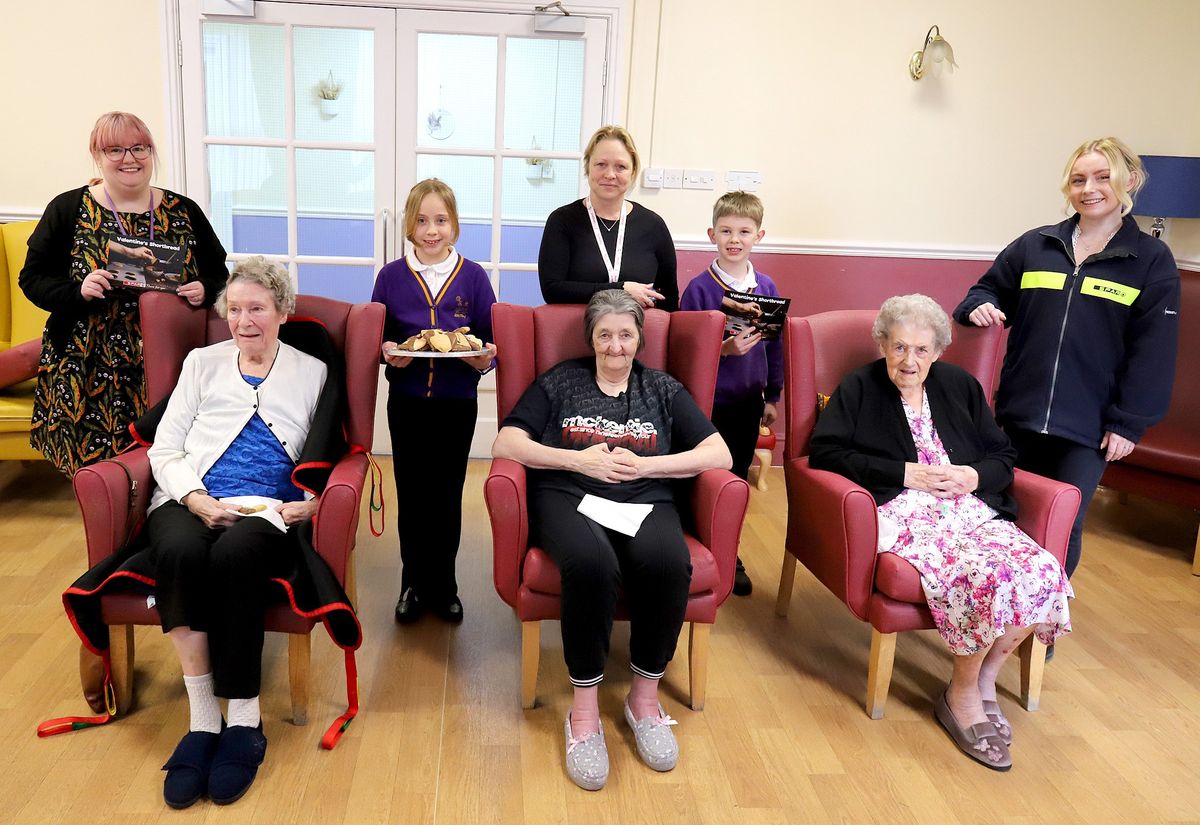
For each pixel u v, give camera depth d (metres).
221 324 2.46
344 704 2.24
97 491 2.00
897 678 2.51
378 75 3.84
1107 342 2.47
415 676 2.38
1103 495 4.16
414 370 2.47
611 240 2.71
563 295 2.66
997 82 4.10
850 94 4.05
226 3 3.68
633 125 3.99
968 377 2.51
